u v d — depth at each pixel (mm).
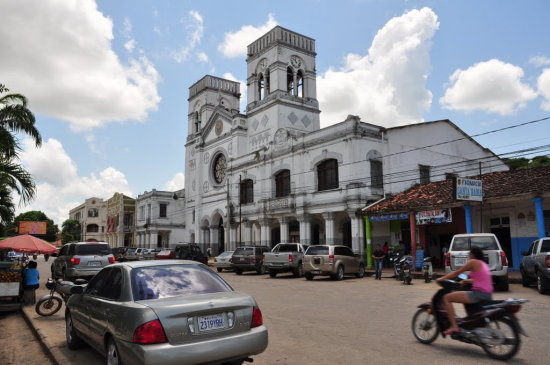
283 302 12398
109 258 17250
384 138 28000
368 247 25469
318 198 29422
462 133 32938
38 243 14664
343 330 8297
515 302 6211
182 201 60250
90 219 86938
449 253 14539
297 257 22547
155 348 4426
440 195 22734
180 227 59500
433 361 6121
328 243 28359
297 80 41875
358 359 6277
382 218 24547
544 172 20016
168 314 4621
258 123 40094
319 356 6473
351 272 21000
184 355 4523
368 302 12156
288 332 8188
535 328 8125
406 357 6344
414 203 22891
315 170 30031
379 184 27734
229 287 5863
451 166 31609
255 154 36000
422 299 12672
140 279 5461
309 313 10359
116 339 4949
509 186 19844
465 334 6551
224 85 52688
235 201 38406
